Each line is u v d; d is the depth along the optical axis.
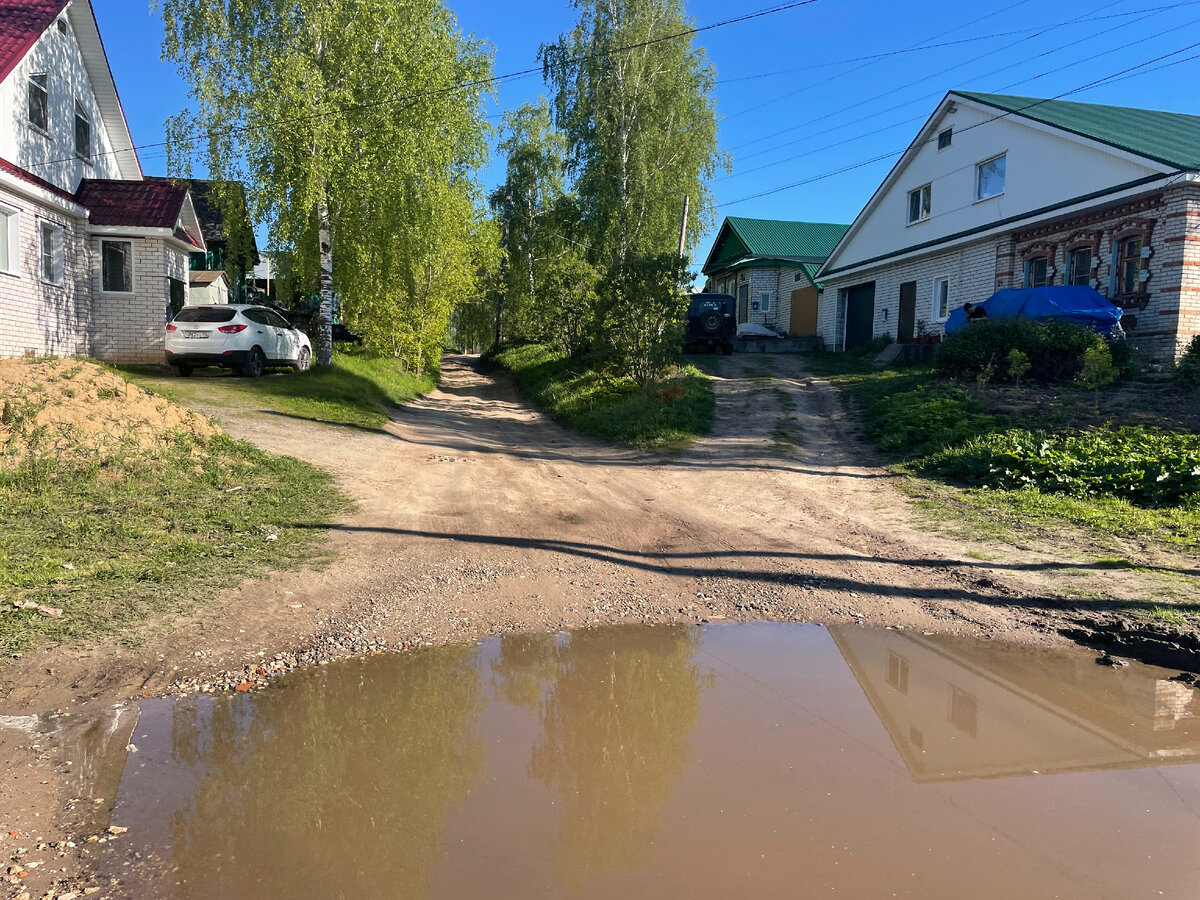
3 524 6.14
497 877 2.65
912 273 23.61
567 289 25.23
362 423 13.55
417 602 5.63
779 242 33.44
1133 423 11.47
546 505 8.91
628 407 15.84
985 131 20.11
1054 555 6.97
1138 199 15.80
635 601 5.86
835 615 5.61
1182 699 4.30
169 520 6.84
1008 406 12.77
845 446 12.95
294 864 2.72
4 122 13.02
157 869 2.66
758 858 2.77
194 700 4.04
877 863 2.75
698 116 25.73
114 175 17.50
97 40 15.62
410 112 16.55
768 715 4.03
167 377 15.08
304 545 6.70
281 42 16.34
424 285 23.45
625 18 24.73
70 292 14.96
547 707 4.12
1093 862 2.78
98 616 4.80
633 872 2.68
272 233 16.67
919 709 4.12
